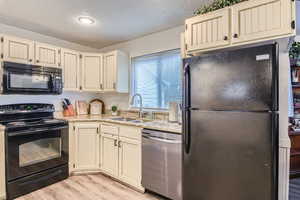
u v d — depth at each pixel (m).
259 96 1.35
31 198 2.27
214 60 1.56
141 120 2.92
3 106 2.63
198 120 1.65
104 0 2.11
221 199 1.53
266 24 1.51
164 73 3.08
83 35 3.25
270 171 1.31
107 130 2.88
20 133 2.34
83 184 2.64
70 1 2.13
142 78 3.39
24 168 2.37
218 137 1.54
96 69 3.44
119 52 3.33
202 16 1.87
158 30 3.03
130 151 2.55
